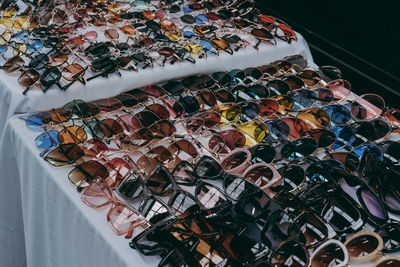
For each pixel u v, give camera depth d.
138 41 1.15
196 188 0.73
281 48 1.32
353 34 1.92
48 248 0.87
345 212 0.70
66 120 0.90
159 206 0.69
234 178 0.74
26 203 0.88
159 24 1.24
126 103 0.99
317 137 0.92
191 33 1.25
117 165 0.78
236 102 1.07
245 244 0.62
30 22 1.16
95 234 0.69
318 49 2.02
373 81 1.82
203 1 1.41
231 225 0.65
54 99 0.94
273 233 0.64
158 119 0.94
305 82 1.19
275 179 0.77
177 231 0.64
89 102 1.00
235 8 1.41
